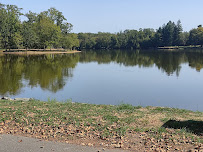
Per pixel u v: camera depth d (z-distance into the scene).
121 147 5.42
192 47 108.50
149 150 5.26
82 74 26.00
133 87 18.47
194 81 21.11
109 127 6.89
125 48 130.38
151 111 9.05
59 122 7.30
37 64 36.50
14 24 68.69
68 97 14.99
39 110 8.82
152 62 40.72
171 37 111.56
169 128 6.85
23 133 6.28
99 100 14.30
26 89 17.41
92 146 5.45
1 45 71.38
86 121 7.46
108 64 38.22
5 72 26.58
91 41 128.62
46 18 76.94
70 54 69.44
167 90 17.39
